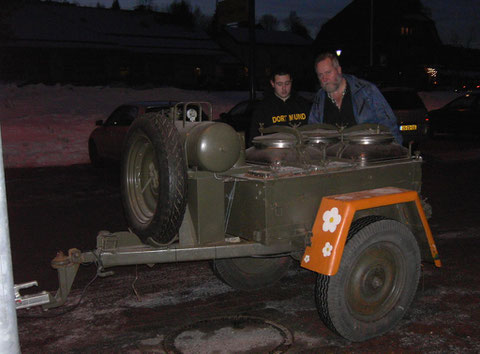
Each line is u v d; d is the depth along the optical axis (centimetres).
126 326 394
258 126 541
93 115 2139
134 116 1035
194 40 4647
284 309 422
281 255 387
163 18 4859
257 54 5409
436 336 370
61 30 3966
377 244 355
